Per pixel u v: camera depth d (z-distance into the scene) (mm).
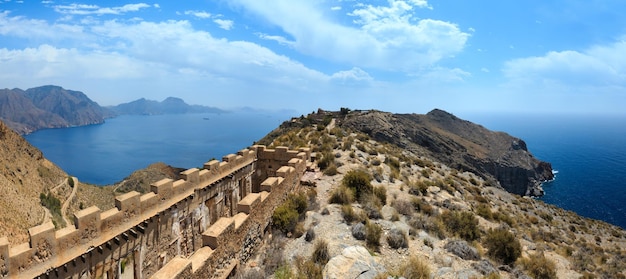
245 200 17188
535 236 28641
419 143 87188
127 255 14359
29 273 10609
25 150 65625
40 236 10891
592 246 31422
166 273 10305
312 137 46625
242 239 15789
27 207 46812
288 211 19922
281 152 28844
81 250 12234
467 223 22547
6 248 9969
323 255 15195
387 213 22547
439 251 17656
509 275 17141
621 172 164625
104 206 66562
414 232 19062
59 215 53219
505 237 19766
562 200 109875
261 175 29250
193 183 19078
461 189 41094
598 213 95875
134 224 14633
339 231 18094
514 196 55969
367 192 24781
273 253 16297
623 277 21672
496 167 106562
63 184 65625
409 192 29422
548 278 18203
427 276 14117
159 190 16219
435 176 42656
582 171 165625
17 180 53406
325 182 27750
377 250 16609
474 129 144250
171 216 17219
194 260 12125
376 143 55406
